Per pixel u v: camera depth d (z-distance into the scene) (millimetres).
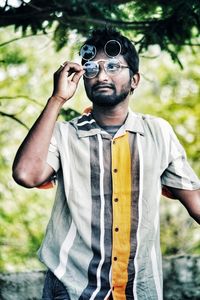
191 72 10953
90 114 2715
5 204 11227
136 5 5098
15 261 11227
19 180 2584
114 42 2648
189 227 10336
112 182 2617
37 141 2580
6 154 11023
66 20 5133
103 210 2605
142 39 5098
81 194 2615
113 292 2623
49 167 2635
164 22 4992
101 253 2604
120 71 2641
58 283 2658
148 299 2654
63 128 2682
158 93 11297
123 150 2643
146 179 2639
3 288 6043
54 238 2662
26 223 11266
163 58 10719
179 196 2770
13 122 10766
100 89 2631
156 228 2658
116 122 2674
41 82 10242
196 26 4934
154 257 2658
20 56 8656
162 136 2697
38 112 10633
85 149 2637
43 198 11312
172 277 6191
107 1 5102
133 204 2619
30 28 5188
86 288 2615
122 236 2605
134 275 2633
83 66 2643
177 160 2713
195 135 11250
